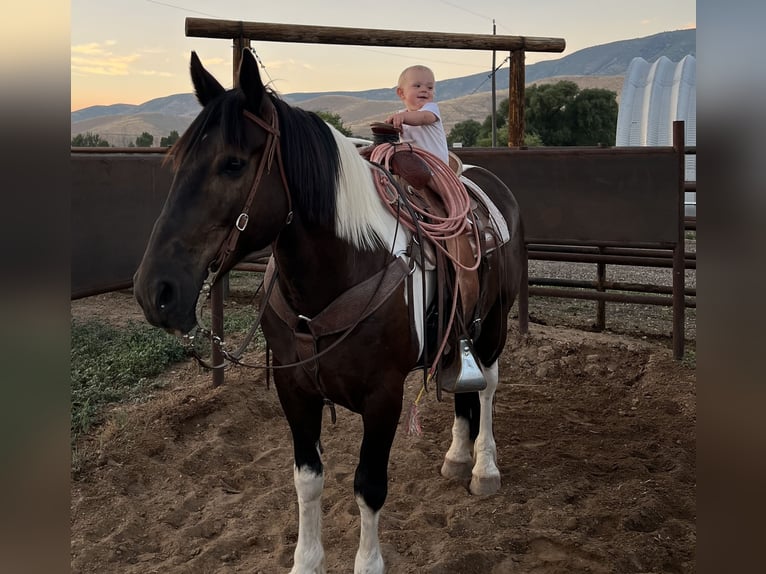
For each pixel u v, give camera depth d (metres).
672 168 5.00
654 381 4.62
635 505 3.00
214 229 1.82
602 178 5.28
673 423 3.97
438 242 2.45
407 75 2.89
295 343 2.19
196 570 2.56
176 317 1.75
